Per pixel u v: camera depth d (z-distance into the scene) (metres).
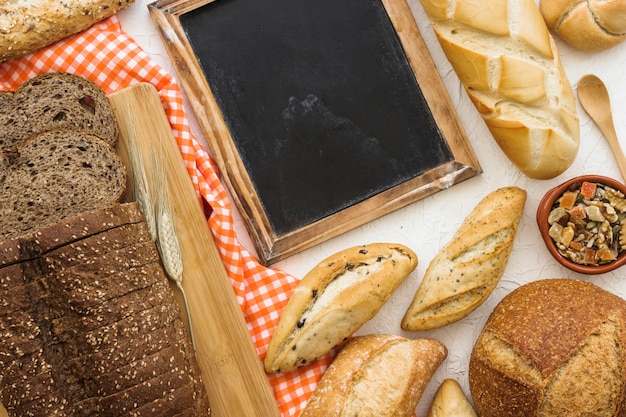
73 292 0.90
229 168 1.01
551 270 1.04
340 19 1.02
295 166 1.02
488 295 1.00
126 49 1.00
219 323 1.00
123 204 0.94
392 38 1.02
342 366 0.98
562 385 0.94
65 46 1.00
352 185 1.02
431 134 1.02
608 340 0.95
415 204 1.04
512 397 0.96
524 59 0.96
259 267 1.01
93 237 0.91
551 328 0.95
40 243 0.90
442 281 0.99
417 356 0.98
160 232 0.97
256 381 1.00
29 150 0.96
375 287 0.98
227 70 1.01
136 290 0.93
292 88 1.02
